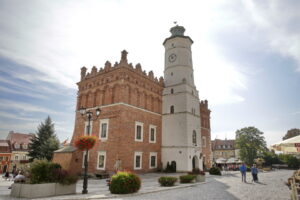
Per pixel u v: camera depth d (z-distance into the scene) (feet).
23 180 45.68
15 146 215.92
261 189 54.49
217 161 176.35
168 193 48.11
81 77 123.85
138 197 42.34
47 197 41.63
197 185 64.44
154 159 112.47
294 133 215.31
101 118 103.50
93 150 101.14
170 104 124.26
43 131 164.14
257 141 201.26
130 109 101.45
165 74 135.13
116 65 106.42
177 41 135.74
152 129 115.24
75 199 39.45
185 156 109.70
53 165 47.37
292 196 36.58
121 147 91.91
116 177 47.78
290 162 186.60
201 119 153.58
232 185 64.13
